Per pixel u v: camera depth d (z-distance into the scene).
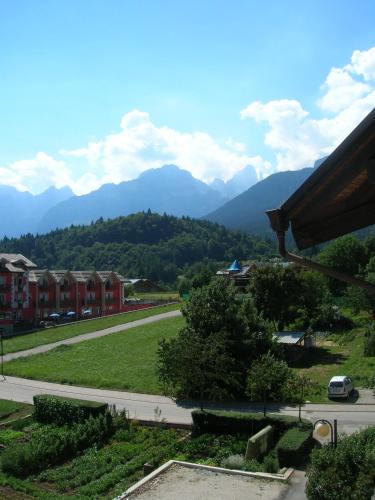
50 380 50.06
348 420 33.62
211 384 40.72
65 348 64.00
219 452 29.02
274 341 45.59
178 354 39.84
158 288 161.50
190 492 23.27
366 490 19.02
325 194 7.18
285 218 7.68
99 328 77.69
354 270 88.50
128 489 23.98
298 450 26.30
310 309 66.06
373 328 57.03
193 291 47.75
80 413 35.78
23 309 88.19
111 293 105.38
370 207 8.51
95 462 29.34
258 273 61.72
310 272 67.06
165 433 33.41
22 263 89.50
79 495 24.88
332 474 19.67
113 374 50.66
